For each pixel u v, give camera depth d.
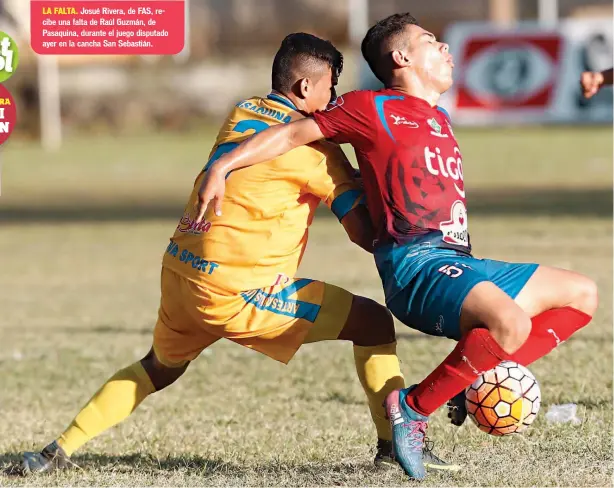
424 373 25.72
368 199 16.42
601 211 64.25
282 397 24.14
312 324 16.72
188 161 108.50
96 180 95.94
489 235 54.62
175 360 17.69
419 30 16.91
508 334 14.85
